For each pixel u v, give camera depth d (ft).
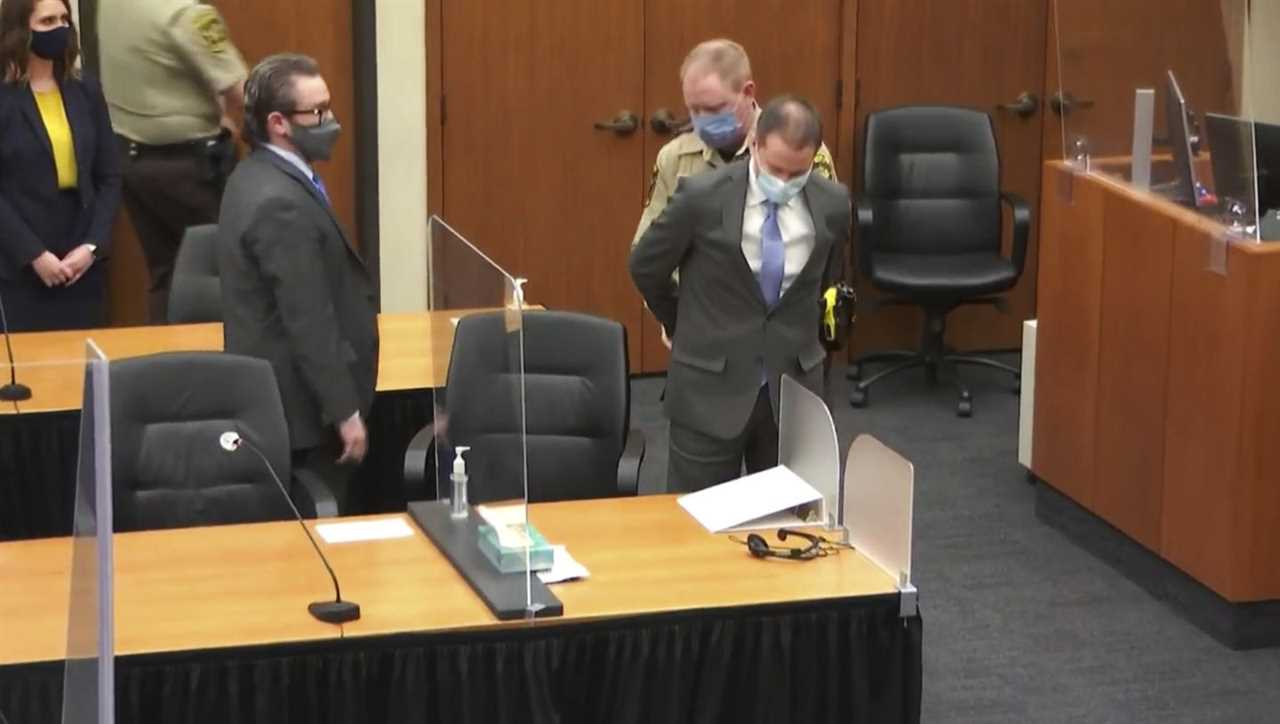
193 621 17.13
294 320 21.85
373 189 37.04
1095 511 28.78
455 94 37.11
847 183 39.37
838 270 22.53
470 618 17.33
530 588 17.79
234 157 33.40
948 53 39.32
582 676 17.60
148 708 16.56
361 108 36.70
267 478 21.40
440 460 20.68
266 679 16.75
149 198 33.37
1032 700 23.77
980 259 37.52
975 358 38.40
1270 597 25.22
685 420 22.18
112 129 31.07
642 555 19.10
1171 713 23.43
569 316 23.77
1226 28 25.18
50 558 18.80
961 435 35.70
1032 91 39.99
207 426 21.29
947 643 25.66
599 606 17.65
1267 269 24.22
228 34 33.63
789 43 38.45
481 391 18.54
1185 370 25.86
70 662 14.73
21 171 29.78
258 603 17.63
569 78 37.60
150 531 19.94
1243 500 24.89
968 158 37.81
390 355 27.35
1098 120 28.43
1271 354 24.49
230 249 22.18
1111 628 26.21
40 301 30.14
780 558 18.97
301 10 36.14
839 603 17.97
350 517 21.35
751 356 21.71
